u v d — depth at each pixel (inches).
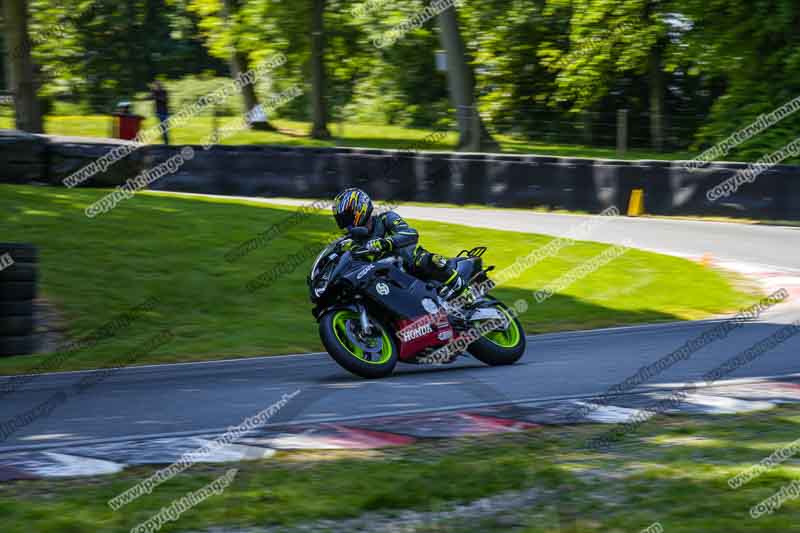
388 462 426.0
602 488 381.7
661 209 1566.2
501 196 1627.7
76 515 343.0
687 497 369.7
